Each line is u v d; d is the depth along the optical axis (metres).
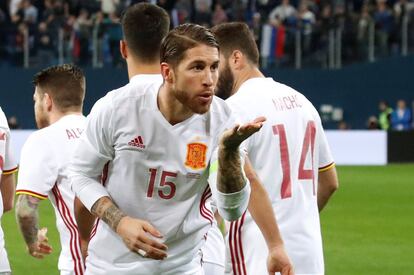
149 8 13.78
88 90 75.00
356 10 82.62
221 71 14.58
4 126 14.91
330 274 28.27
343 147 71.50
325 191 15.11
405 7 80.69
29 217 15.38
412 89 79.62
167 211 11.91
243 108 14.07
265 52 77.62
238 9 79.12
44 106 15.96
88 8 77.88
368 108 79.50
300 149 14.27
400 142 71.38
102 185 11.99
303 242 14.15
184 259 12.17
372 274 28.31
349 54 79.19
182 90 11.06
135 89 11.65
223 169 11.11
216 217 16.98
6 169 15.56
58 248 31.92
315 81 78.81
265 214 12.57
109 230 12.04
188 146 11.64
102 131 11.67
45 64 75.81
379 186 54.28
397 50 79.50
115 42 74.94
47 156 15.39
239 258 14.09
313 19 78.88
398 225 39.00
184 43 10.95
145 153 11.62
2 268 14.91
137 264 12.05
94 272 12.23
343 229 37.84
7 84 76.38
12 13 77.62
